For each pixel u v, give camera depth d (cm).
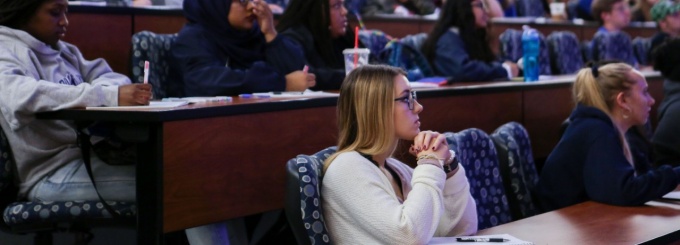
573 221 307
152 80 420
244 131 341
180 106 327
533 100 511
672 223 304
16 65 342
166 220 313
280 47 456
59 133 350
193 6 436
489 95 478
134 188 341
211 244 365
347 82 273
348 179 259
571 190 358
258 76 417
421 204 255
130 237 336
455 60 555
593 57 786
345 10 499
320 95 392
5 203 351
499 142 355
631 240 278
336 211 261
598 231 291
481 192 334
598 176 342
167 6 519
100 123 328
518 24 779
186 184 319
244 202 343
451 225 283
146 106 326
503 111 489
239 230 397
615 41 786
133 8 478
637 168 425
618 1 812
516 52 677
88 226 338
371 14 681
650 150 493
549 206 362
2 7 353
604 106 366
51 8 359
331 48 496
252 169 345
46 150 348
